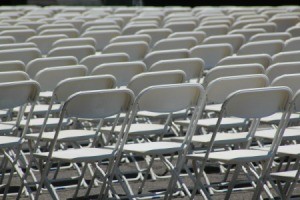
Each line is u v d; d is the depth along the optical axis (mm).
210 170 11508
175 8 27750
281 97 8711
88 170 11484
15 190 10461
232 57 11758
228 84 9375
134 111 8766
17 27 17328
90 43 14688
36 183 9523
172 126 12367
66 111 8555
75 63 11906
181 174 11016
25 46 13664
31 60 12805
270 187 10547
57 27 17781
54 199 8805
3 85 8734
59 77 10633
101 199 9336
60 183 10859
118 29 17828
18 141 9188
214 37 14688
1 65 11156
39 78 10508
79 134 9922
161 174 11281
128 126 8867
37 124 10438
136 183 10891
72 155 8828
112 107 8758
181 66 11375
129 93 8734
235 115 8625
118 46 13781
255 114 8672
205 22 18453
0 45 13461
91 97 8555
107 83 9727
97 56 12055
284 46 13953
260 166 11164
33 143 12891
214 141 9461
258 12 24250
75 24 19625
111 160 9117
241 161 8695
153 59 12727
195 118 9141
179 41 14461
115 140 12031
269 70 10977
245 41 16312
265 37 15203
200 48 13109
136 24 18797
